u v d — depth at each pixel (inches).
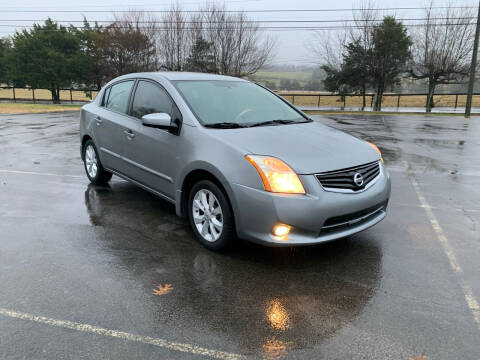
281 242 130.6
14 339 99.2
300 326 107.0
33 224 176.2
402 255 152.2
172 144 163.0
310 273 137.0
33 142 413.1
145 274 134.0
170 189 169.6
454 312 114.5
